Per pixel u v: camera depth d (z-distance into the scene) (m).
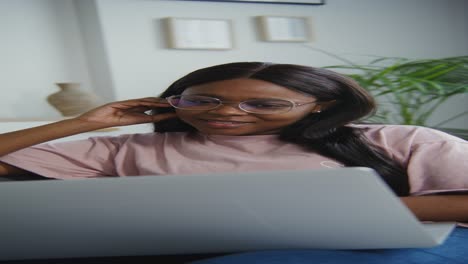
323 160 0.87
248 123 0.87
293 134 0.90
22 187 0.54
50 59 1.94
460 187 0.78
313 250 0.59
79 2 1.95
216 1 1.98
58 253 0.64
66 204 0.55
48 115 1.93
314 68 0.88
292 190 0.50
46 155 0.93
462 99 2.45
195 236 0.58
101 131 1.65
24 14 1.89
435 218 0.75
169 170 0.87
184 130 1.01
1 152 0.89
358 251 0.62
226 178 0.50
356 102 0.89
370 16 2.31
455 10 2.51
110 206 0.54
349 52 2.27
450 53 2.51
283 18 2.10
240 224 0.55
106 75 1.88
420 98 1.83
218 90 0.85
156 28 1.90
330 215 0.53
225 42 2.00
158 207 0.54
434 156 0.83
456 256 0.62
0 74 1.85
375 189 0.49
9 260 0.68
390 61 2.34
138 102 0.94
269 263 0.54
